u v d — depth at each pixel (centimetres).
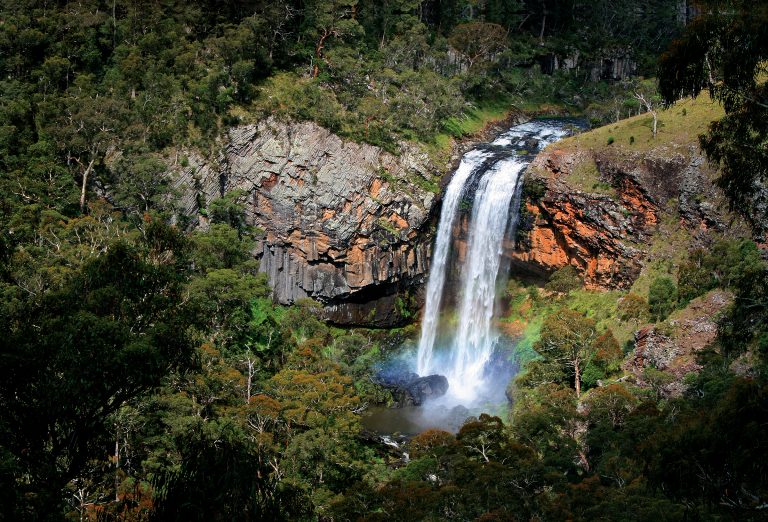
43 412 3516
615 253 8856
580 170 9194
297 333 9144
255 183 9894
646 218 8706
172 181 9588
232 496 3219
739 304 4281
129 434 6078
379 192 9850
